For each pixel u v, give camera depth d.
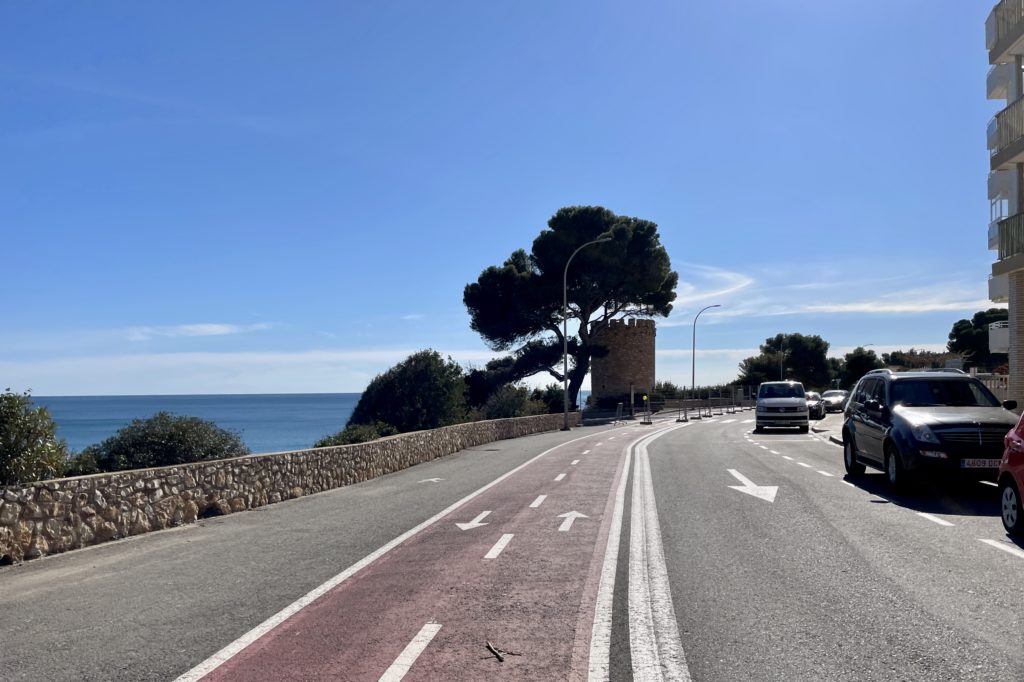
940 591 7.01
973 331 80.19
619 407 59.34
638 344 71.69
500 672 5.13
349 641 5.86
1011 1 23.78
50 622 6.70
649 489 14.93
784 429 37.56
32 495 9.73
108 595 7.63
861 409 15.69
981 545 9.01
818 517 11.09
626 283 62.78
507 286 63.22
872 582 7.37
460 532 10.66
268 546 10.04
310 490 16.12
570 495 14.41
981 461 12.40
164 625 6.46
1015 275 23.41
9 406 10.12
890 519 10.86
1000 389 27.19
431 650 5.60
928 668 5.11
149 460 19.05
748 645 5.62
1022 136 22.02
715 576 7.74
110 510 10.85
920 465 12.67
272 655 5.58
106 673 5.32
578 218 62.81
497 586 7.50
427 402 42.09
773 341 107.50
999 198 27.66
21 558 9.48
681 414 65.31
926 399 14.34
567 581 7.66
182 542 10.58
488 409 49.34
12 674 5.36
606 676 5.04
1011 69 24.30
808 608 6.54
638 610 6.58
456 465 22.31
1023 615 6.27
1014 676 4.96
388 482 18.31
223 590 7.64
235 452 20.58
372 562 8.79
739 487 14.66
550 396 63.50
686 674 5.06
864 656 5.36
